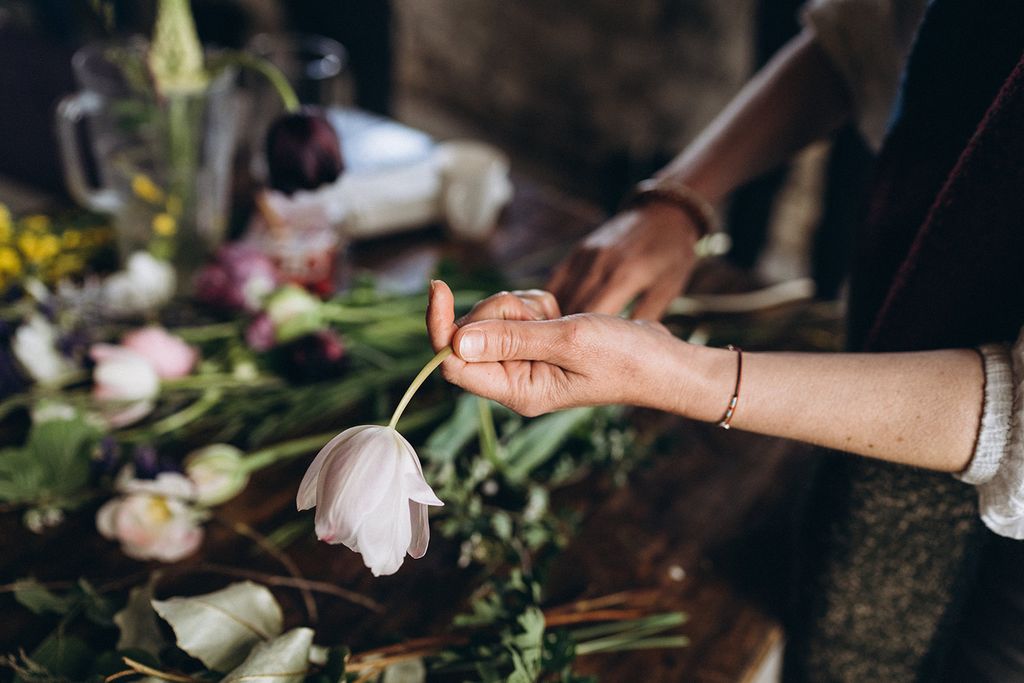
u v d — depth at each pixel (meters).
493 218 1.16
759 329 1.01
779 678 0.79
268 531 0.76
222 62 0.87
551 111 2.88
